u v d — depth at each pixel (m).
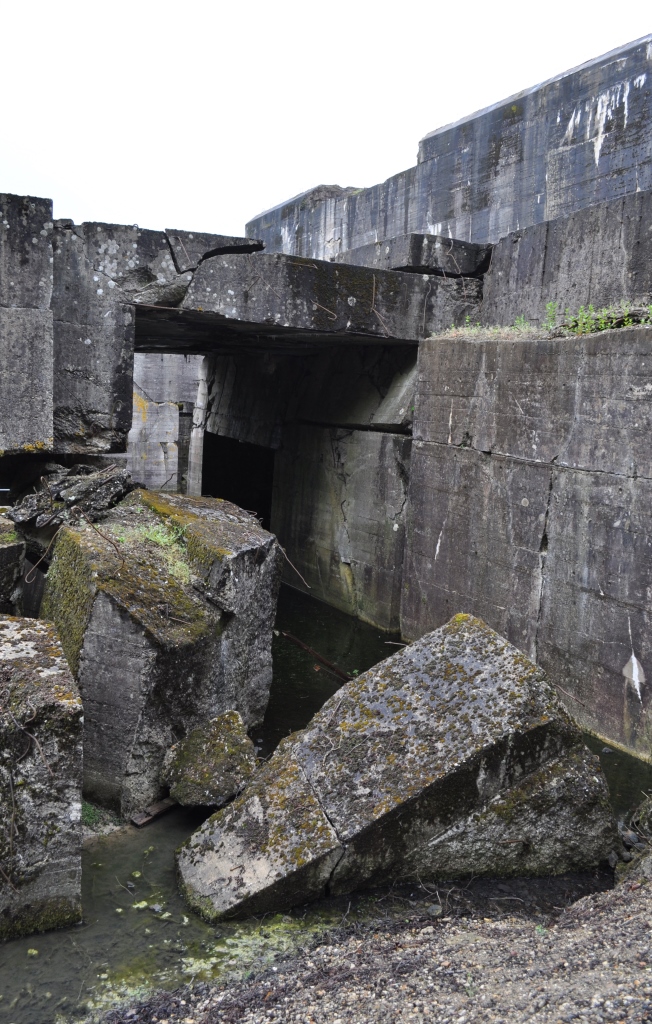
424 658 4.47
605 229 7.24
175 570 5.50
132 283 7.78
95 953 3.60
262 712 6.36
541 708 4.12
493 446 7.65
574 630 6.68
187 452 18.17
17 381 7.47
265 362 13.48
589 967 3.24
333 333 8.67
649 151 8.80
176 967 3.51
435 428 8.58
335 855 3.87
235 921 3.83
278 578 6.35
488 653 4.37
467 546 8.05
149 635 4.88
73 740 3.73
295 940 3.68
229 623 5.51
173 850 4.49
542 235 8.05
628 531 6.12
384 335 8.78
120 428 7.86
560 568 6.82
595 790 4.16
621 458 6.17
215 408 15.52
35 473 7.92
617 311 6.77
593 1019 2.82
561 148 9.92
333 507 10.88
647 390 5.92
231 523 6.18
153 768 5.01
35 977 3.44
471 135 11.31
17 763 3.62
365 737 4.20
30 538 6.26
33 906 3.71
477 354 7.90
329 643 9.13
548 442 6.94
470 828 4.04
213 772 4.80
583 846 4.21
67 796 3.74
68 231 7.53
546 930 3.67
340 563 10.69
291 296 8.28
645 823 4.73
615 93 9.18
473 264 9.25
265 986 3.36
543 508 7.00
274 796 4.14
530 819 4.10
